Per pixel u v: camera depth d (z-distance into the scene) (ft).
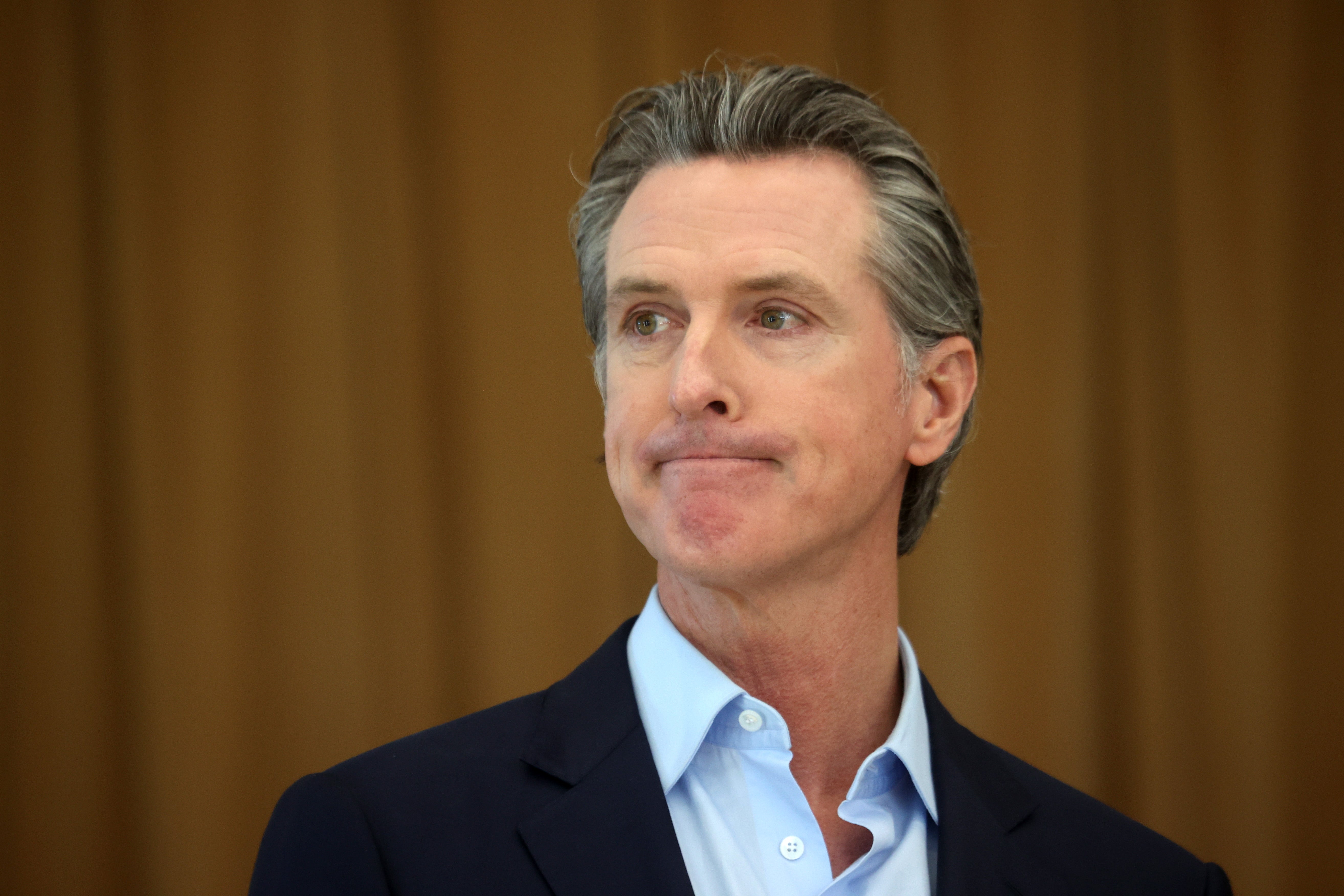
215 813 18.17
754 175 7.91
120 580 18.37
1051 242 20.52
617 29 19.52
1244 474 20.65
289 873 7.04
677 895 7.11
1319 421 20.75
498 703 18.97
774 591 7.71
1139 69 20.84
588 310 9.03
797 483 7.45
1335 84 20.99
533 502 19.21
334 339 18.85
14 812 17.87
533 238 19.31
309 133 18.92
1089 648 20.27
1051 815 8.93
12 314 18.34
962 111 20.48
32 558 18.20
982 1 20.54
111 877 17.98
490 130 19.29
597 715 8.00
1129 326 20.63
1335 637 20.51
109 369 18.52
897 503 8.68
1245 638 20.49
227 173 18.75
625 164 8.57
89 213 18.60
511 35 19.42
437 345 19.10
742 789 7.81
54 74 18.53
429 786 7.42
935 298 8.50
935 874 8.33
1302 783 20.31
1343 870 20.22
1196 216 20.83
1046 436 20.40
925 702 9.12
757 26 19.79
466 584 19.03
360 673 18.65
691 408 7.29
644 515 7.67
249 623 18.47
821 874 7.67
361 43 19.07
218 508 18.51
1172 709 20.39
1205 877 8.89
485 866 7.10
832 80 8.57
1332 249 20.90
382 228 18.99
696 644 8.15
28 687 18.03
